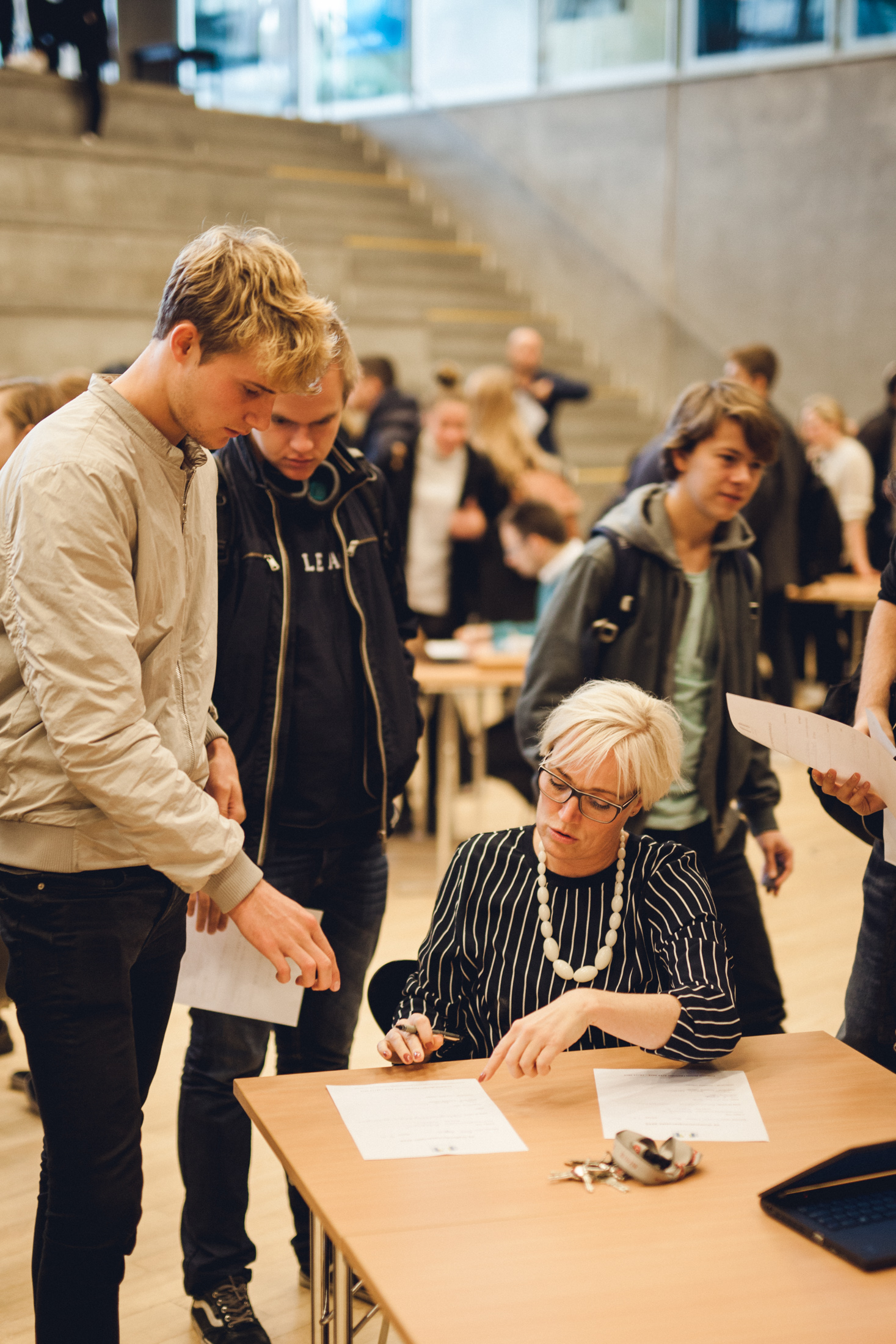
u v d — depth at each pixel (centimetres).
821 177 887
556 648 253
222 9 1109
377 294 959
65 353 748
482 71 1067
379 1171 148
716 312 956
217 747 194
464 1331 120
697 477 246
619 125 989
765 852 266
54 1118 161
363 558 218
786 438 561
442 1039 183
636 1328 121
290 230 968
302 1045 229
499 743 446
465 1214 139
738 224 934
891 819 179
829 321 895
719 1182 147
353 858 225
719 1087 171
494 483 543
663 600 250
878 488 676
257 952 199
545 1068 160
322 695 211
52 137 899
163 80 1049
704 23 937
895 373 664
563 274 1045
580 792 181
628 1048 183
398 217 1074
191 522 170
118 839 159
